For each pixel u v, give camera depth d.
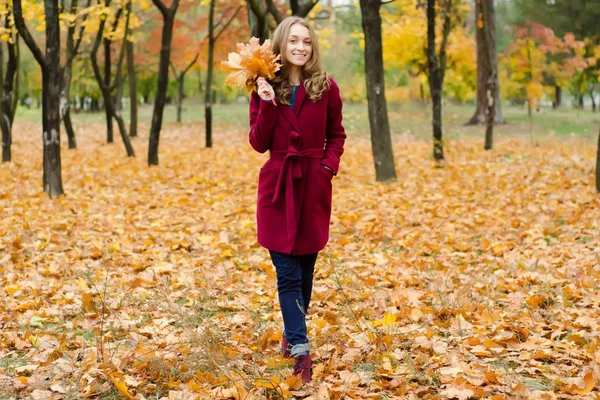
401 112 32.50
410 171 13.20
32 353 3.95
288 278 3.57
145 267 6.17
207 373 3.43
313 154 3.59
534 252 6.25
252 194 10.67
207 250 6.88
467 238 7.14
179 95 29.38
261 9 12.07
